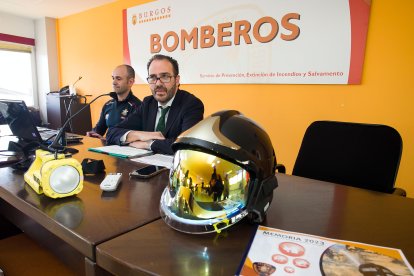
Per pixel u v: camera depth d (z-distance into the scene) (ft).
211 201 1.92
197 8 9.04
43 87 14.76
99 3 11.71
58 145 4.31
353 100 6.85
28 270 2.97
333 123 4.24
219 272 1.51
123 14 11.21
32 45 14.55
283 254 1.68
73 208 2.29
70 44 13.80
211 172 1.90
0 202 3.96
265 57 7.90
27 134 4.49
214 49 8.86
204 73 9.22
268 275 1.47
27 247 3.40
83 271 2.68
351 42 6.62
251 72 8.23
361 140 3.93
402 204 2.59
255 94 8.36
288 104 7.82
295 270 1.52
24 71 14.56
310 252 1.71
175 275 1.48
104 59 12.36
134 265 1.55
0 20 13.20
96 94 13.00
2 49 13.56
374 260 1.64
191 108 5.50
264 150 2.01
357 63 6.63
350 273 1.50
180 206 1.98
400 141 3.66
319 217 2.26
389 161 3.66
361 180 3.82
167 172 3.35
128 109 8.13
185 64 9.64
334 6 6.70
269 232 1.97
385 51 6.31
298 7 7.16
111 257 1.63
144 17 10.54
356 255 1.69
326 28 6.87
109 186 2.71
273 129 8.20
